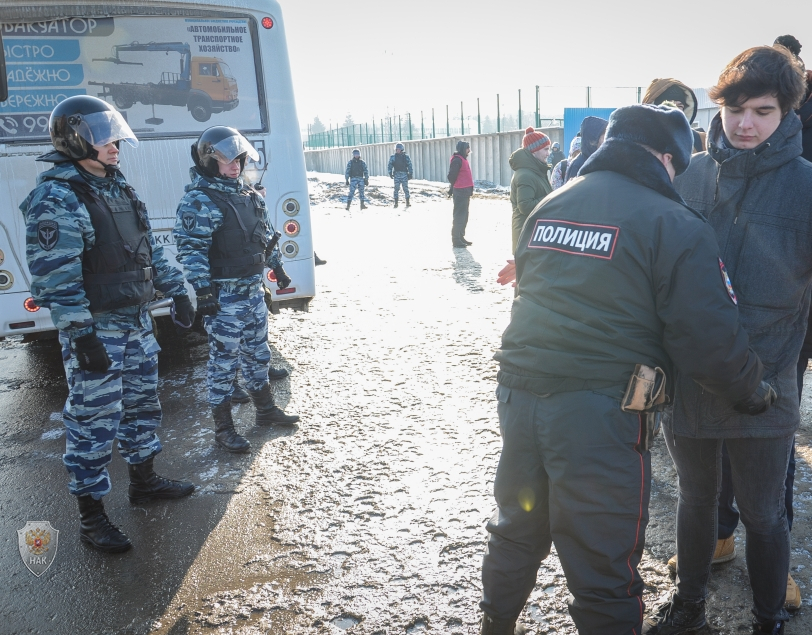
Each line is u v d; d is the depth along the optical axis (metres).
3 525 3.25
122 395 3.11
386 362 5.35
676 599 2.25
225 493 3.41
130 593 2.66
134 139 2.91
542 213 1.90
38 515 3.32
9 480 3.72
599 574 1.76
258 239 3.93
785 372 1.95
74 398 2.88
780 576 2.07
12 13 4.54
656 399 1.74
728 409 1.96
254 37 5.10
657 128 1.76
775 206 1.89
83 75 4.74
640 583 1.79
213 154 3.67
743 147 1.91
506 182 26.83
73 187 2.77
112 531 2.98
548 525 1.95
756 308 1.93
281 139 5.28
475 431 3.96
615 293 1.70
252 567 2.78
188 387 5.13
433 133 32.66
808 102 2.52
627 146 1.78
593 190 1.80
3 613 2.58
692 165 2.11
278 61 5.20
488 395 4.52
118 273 2.90
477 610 2.45
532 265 1.88
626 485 1.72
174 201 5.05
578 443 1.71
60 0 4.62
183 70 4.95
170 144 4.99
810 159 2.53
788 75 1.79
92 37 4.73
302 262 5.51
